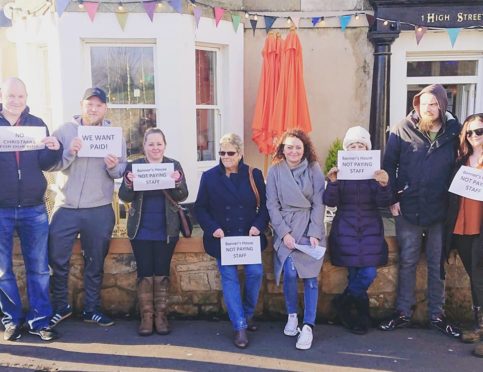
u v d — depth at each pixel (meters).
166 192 4.07
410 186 4.04
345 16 6.57
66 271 4.22
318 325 4.43
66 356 3.81
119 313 4.56
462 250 3.99
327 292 4.49
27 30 6.45
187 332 4.26
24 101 3.82
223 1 6.53
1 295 4.04
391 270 4.44
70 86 6.02
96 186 4.09
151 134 4.00
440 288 4.21
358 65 6.92
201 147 6.76
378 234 4.09
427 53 6.95
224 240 3.96
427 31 6.75
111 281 4.53
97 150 3.95
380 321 4.43
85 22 5.94
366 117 7.01
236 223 3.99
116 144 3.98
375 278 4.42
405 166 4.06
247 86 7.01
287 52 6.11
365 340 4.12
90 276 4.30
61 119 6.10
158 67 6.11
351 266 4.08
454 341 4.10
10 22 5.93
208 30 6.36
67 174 4.07
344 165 3.93
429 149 3.97
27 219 3.94
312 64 6.98
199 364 3.72
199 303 4.55
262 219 4.02
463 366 3.70
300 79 6.18
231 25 6.64
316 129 7.09
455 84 7.12
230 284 4.05
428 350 3.94
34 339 4.07
